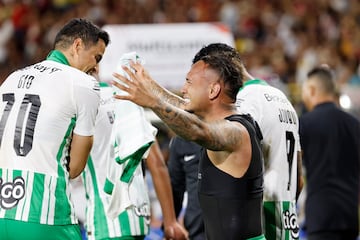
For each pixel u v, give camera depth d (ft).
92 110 47.57
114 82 39.06
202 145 40.09
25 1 161.38
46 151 46.21
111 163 49.96
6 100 47.55
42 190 45.85
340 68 146.82
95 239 52.11
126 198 48.88
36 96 46.93
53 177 46.16
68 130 46.93
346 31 164.86
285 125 48.80
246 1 169.99
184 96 46.62
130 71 38.99
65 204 46.55
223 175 41.78
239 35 162.50
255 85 48.83
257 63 140.67
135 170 49.16
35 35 154.61
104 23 159.43
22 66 135.74
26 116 46.62
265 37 162.91
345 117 65.87
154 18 161.79
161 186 55.62
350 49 160.04
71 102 46.91
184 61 75.61
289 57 155.74
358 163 66.39
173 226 55.62
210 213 42.47
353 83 131.54
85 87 47.42
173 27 75.51
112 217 49.73
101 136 52.01
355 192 65.92
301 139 65.51
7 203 45.78
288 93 107.34
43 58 140.56
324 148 65.00
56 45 49.37
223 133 40.34
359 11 172.24
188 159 56.18
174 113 38.68
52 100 46.73
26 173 45.93
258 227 42.63
